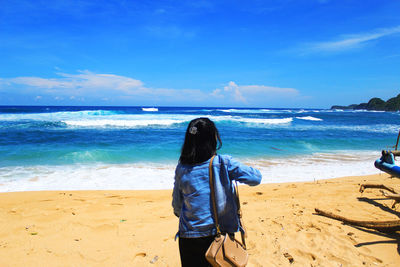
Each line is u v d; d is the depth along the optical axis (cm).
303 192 596
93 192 604
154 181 740
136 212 455
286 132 2147
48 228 382
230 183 163
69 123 2200
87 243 336
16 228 380
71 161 982
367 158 1154
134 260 298
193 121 172
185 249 166
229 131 2148
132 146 1315
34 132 1764
